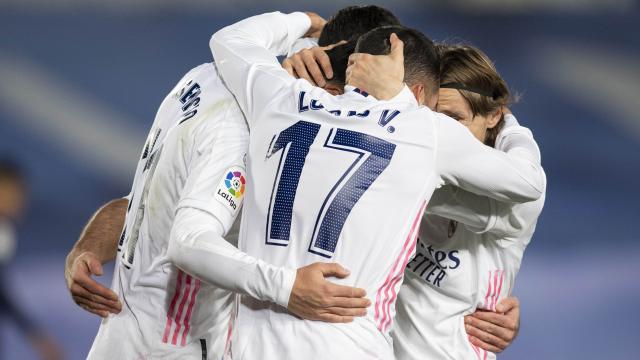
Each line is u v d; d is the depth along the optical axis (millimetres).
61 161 26062
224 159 8180
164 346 8805
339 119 7770
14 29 34062
